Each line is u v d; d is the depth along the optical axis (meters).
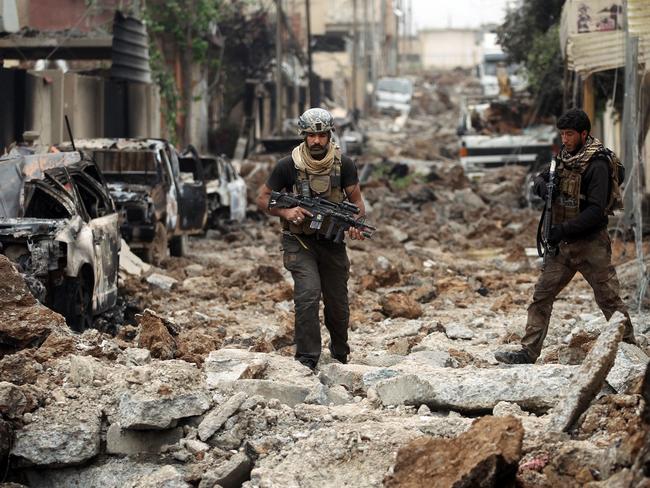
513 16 37.16
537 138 38.94
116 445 7.27
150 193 18.30
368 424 7.06
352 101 72.31
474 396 7.66
